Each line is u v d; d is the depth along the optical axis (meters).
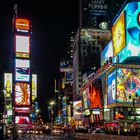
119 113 90.75
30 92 148.62
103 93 110.50
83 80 183.38
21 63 150.12
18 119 143.62
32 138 76.00
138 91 93.62
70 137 84.38
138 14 99.81
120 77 93.50
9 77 180.25
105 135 60.16
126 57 98.44
